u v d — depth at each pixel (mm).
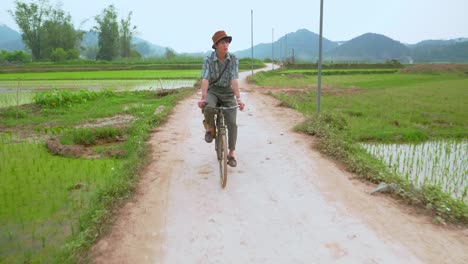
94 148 8156
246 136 8047
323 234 3689
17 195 5309
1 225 4371
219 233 3736
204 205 4410
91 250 3459
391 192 4758
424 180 6520
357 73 53562
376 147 9297
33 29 81375
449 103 17688
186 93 17922
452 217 3980
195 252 3406
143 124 9211
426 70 53000
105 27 84562
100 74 43125
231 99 5227
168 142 7602
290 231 3758
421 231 3742
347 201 4488
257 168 5754
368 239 3580
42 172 6340
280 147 7031
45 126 10953
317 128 8211
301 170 5637
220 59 4961
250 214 4156
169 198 4637
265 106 13242
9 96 19859
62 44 83312
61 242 3941
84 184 5707
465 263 3180
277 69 59812
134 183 5043
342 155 6254
